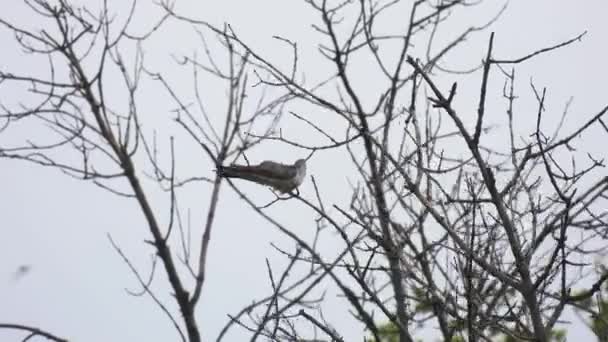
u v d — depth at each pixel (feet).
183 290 47.88
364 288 43.96
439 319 44.52
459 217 49.62
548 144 50.60
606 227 48.73
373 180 49.39
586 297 45.29
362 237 47.03
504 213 46.29
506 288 48.16
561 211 47.06
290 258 46.83
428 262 45.85
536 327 44.96
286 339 47.16
